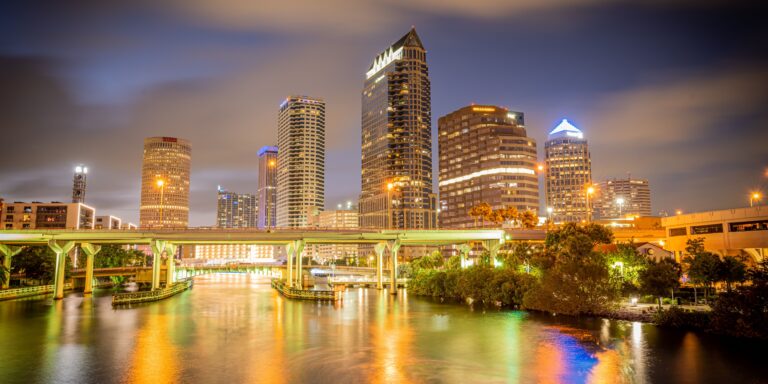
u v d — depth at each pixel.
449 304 107.06
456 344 63.03
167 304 112.75
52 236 120.44
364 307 103.31
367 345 63.25
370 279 196.38
